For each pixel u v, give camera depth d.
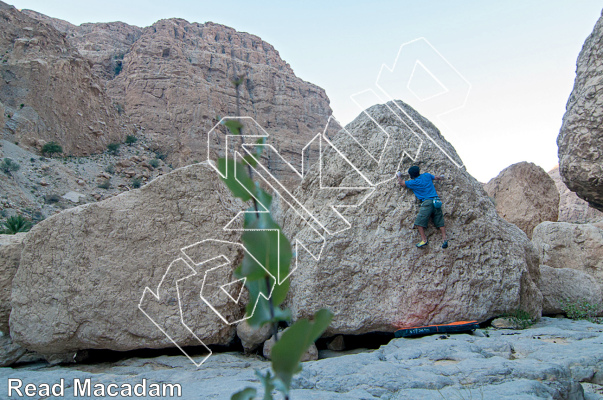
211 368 4.94
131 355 5.94
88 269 5.67
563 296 7.39
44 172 49.97
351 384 3.69
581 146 10.97
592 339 4.99
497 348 4.61
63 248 5.77
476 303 5.86
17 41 60.66
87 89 66.06
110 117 70.31
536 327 6.00
